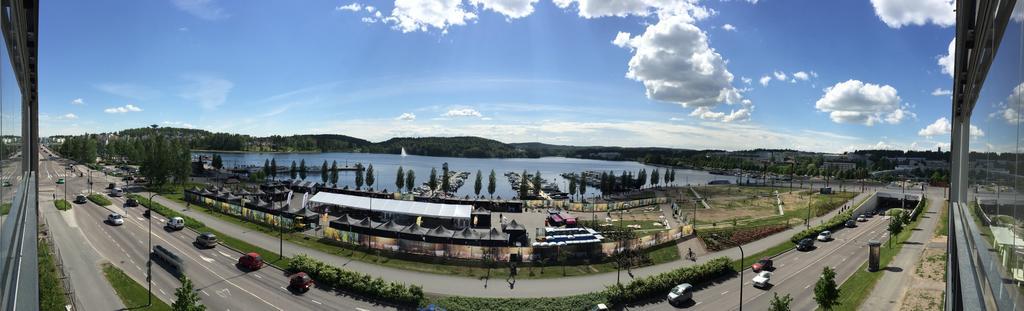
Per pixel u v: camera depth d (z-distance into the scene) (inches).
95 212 2775.6
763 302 1675.7
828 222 3294.8
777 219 3609.7
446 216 2915.8
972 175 685.3
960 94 855.7
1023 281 320.2
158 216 2751.0
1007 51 395.2
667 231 2455.7
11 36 501.7
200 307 1111.0
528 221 3250.5
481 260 2022.6
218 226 2529.5
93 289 1512.1
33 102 892.6
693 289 1785.2
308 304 1498.5
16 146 568.1
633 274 1955.0
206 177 5354.3
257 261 1824.6
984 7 548.4
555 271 1929.1
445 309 1470.2
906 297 1723.7
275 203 3499.0
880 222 3585.1
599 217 3577.8
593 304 1545.3
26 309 484.1
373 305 1514.5
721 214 3922.2
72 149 6761.8
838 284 1907.0
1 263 360.5
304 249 2118.6
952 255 960.3
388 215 3105.3
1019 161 331.0
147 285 1584.6
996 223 448.1
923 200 4530.0
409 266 1931.6
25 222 631.8
